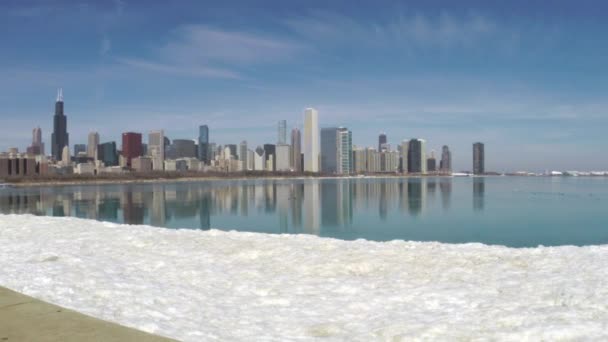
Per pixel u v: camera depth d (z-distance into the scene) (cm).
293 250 1659
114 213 8462
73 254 1445
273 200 11388
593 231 5219
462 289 1120
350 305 1038
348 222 6525
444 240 4625
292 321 927
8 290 830
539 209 8088
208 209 9194
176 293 1075
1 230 2100
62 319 668
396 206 9150
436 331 829
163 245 1755
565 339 731
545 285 1077
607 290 971
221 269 1401
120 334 611
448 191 14925
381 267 1406
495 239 4681
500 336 769
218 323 877
